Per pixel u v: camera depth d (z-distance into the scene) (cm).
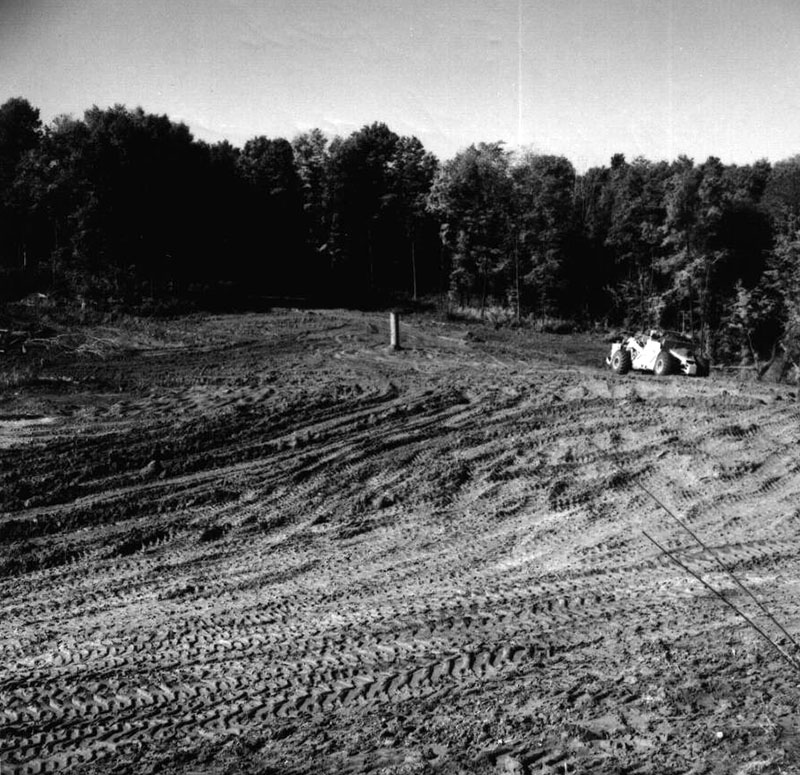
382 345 2878
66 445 1317
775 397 1631
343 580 829
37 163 4416
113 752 522
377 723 542
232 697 588
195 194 4759
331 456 1303
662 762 471
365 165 5791
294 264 5906
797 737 486
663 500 1047
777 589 739
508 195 5388
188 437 1373
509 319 4984
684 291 4878
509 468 1216
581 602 735
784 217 4812
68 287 4138
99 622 741
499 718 536
